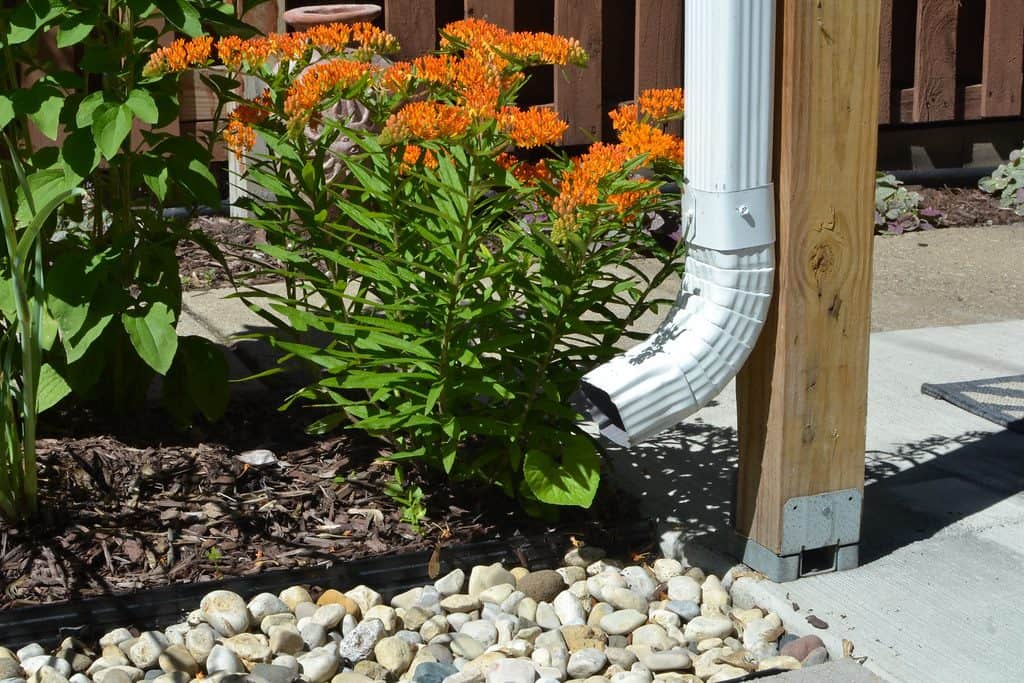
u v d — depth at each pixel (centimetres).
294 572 279
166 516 292
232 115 309
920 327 512
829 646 261
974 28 820
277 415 358
